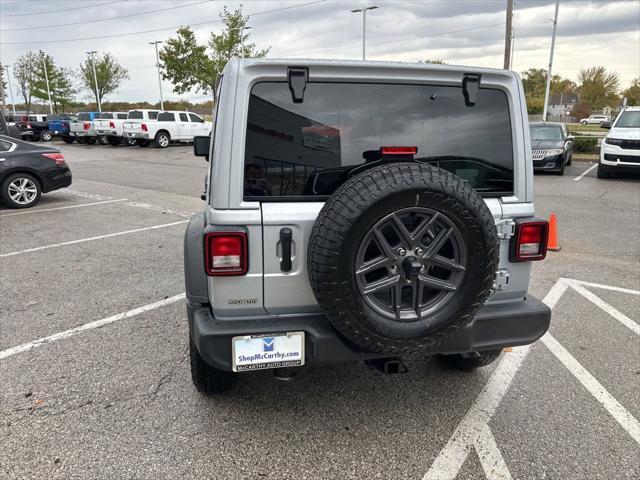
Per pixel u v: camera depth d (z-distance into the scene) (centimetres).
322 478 250
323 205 245
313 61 244
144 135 2492
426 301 248
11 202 931
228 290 251
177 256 628
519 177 277
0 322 428
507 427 291
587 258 624
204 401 313
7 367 352
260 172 246
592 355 376
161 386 329
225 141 240
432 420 297
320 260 226
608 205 970
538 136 1486
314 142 251
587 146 2028
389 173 226
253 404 311
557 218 854
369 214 221
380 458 264
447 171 247
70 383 332
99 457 262
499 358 372
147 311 452
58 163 983
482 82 267
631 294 500
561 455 267
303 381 339
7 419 293
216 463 259
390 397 321
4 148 925
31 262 602
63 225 803
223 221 244
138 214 895
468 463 261
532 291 507
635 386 333
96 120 2694
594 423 294
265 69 241
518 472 255
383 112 257
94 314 445
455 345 266
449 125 267
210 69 3338
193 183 1301
